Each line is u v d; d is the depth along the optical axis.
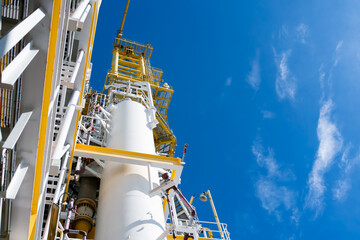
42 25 5.34
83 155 13.65
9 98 6.20
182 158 14.84
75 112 11.90
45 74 5.46
